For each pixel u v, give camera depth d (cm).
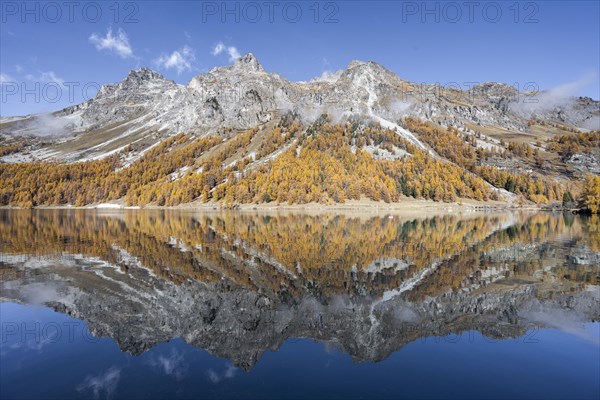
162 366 1528
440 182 17588
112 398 1278
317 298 2448
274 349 1686
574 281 2817
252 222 9106
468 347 1673
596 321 1986
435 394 1284
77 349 1705
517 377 1393
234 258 3872
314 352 1656
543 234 6019
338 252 4241
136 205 18600
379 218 10612
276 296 2497
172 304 2344
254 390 1327
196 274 3131
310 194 16462
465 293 2516
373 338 1789
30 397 1291
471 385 1341
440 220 9650
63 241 5281
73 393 1318
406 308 2231
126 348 1712
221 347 1720
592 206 12381
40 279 2969
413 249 4447
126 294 2556
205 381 1402
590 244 4772
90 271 3250
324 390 1323
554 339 1753
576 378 1385
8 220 10138
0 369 1511
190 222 9181
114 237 5769
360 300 2391
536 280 2845
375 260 3734
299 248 4550
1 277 3047
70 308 2272
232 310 2225
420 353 1619
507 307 2219
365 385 1352
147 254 4119
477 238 5506
